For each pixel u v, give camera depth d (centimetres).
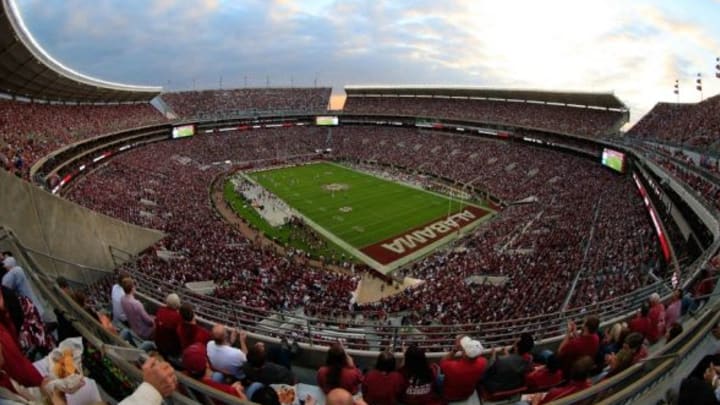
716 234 2197
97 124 7369
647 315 902
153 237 2177
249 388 585
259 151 10006
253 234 5259
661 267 2739
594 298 2331
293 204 6581
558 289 2778
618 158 6003
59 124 6350
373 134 11006
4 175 1078
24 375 385
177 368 715
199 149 9425
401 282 4059
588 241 3784
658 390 594
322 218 5991
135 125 8400
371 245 5094
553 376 716
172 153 8875
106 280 1385
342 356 678
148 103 10375
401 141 10238
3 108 5581
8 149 4412
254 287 2978
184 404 368
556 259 3500
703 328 713
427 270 4162
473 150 8900
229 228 4897
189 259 3341
